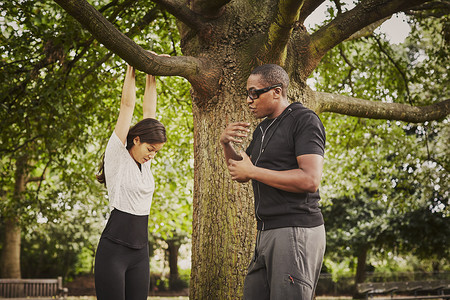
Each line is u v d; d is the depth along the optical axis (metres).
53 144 8.37
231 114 4.11
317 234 2.43
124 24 7.73
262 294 2.52
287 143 2.45
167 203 13.16
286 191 2.41
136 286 2.98
